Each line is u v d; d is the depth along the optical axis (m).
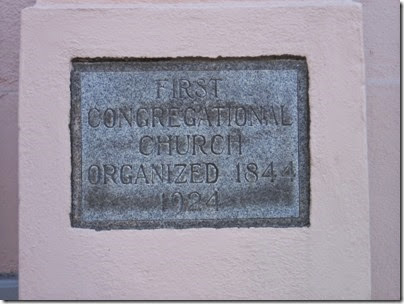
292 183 1.74
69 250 1.70
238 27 1.72
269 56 1.72
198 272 1.71
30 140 1.71
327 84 1.71
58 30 1.71
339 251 1.71
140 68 1.75
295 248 1.71
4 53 2.07
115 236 1.71
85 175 1.73
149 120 1.75
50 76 1.71
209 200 1.73
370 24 2.03
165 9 1.71
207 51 1.72
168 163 1.74
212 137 1.74
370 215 2.00
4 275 2.07
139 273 1.71
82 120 1.74
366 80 2.02
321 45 1.71
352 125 1.71
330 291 1.70
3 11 2.07
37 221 1.70
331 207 1.71
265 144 1.74
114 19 1.71
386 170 2.01
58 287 1.70
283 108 1.74
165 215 1.73
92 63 1.74
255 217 1.73
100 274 1.70
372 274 1.99
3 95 2.07
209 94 1.74
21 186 1.70
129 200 1.73
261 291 1.70
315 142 1.71
